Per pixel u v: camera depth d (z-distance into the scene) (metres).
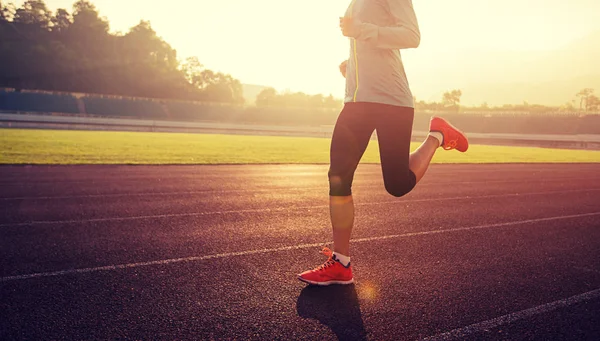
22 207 5.36
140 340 2.03
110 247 3.62
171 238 3.97
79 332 2.09
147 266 3.15
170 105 71.88
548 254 3.80
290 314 2.37
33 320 2.21
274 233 4.28
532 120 75.25
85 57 85.38
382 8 2.65
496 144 54.62
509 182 10.27
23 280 2.79
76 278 2.85
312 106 105.88
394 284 2.91
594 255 3.80
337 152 2.72
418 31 2.60
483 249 3.90
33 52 78.88
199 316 2.32
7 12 85.88
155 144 22.64
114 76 85.69
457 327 2.27
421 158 2.95
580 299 2.72
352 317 2.36
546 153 30.88
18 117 44.97
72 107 63.28
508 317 2.42
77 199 6.04
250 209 5.57
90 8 91.38
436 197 7.25
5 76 77.12
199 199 6.30
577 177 12.39
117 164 11.59
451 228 4.76
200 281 2.86
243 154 17.78
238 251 3.61
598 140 49.88
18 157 12.57
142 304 2.46
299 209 5.65
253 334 2.12
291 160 15.62
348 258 2.87
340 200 2.75
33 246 3.59
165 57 98.88
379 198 6.91
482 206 6.43
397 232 4.48
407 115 2.69
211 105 75.50
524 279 3.09
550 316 2.45
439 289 2.84
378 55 2.64
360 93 2.64
